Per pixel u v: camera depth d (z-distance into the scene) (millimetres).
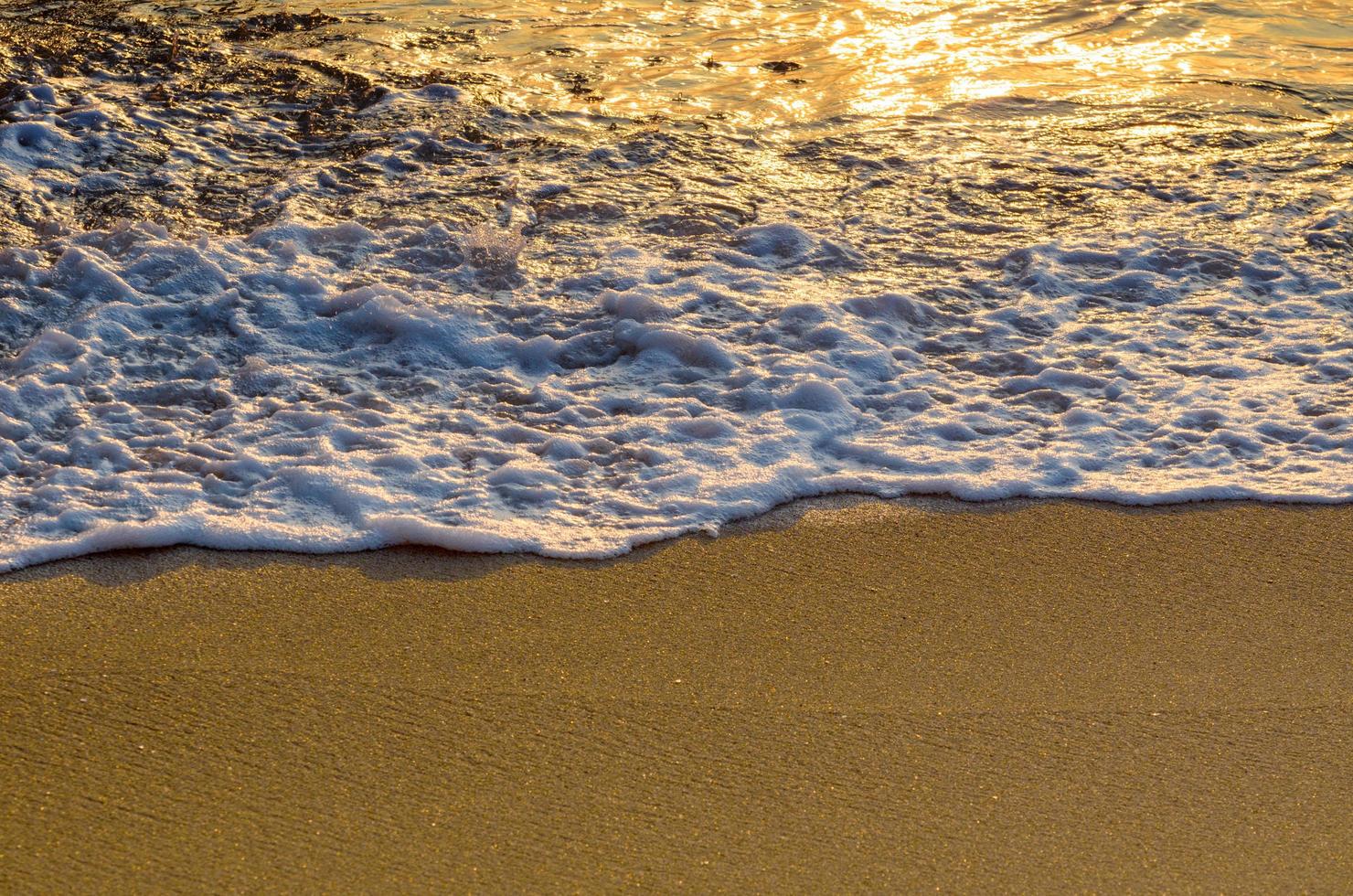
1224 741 7324
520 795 6762
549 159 16922
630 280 13539
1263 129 18359
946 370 12109
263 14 22500
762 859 6379
